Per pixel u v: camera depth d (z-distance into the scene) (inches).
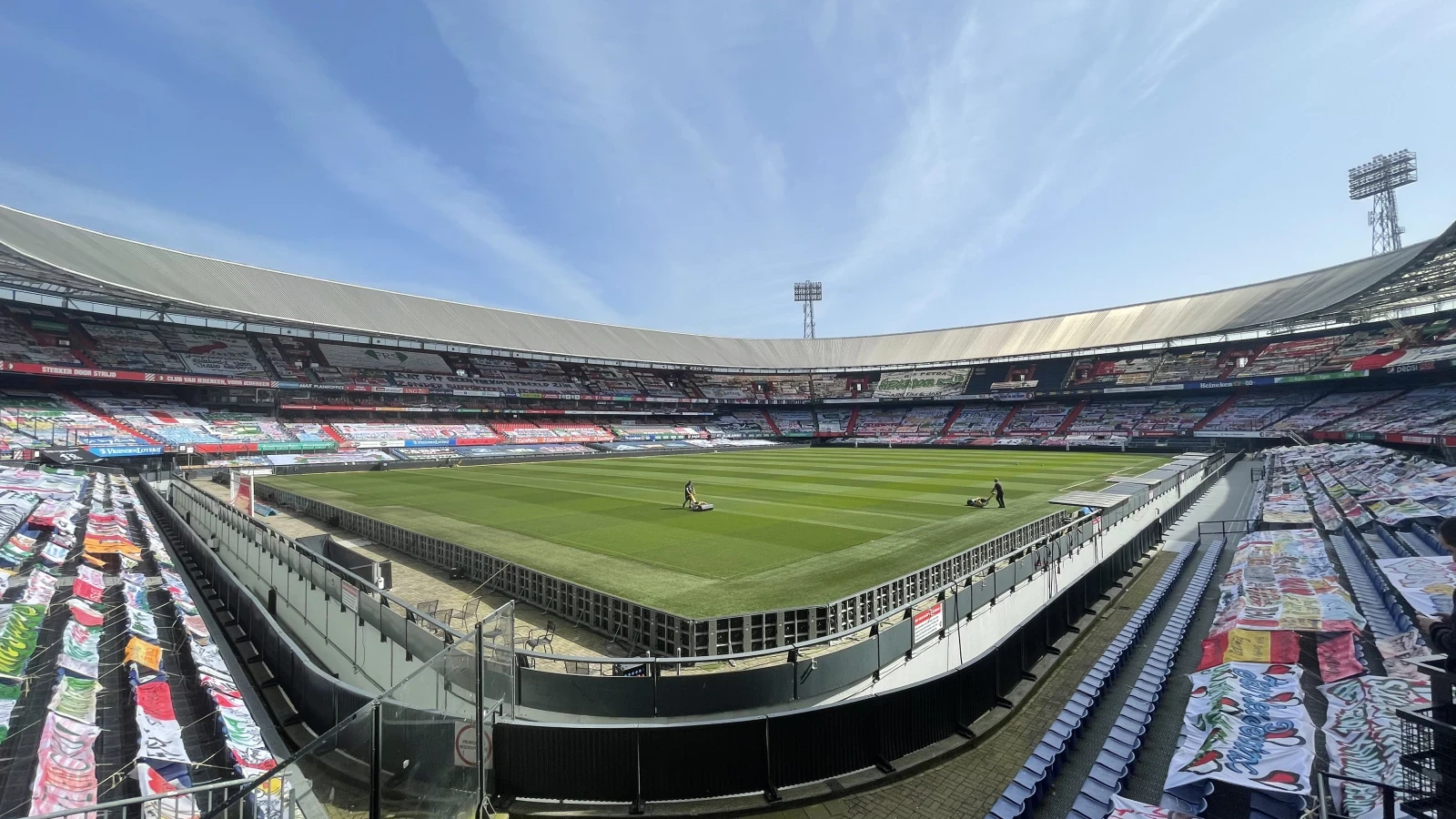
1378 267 1936.5
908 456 2549.2
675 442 3316.9
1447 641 185.2
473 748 292.5
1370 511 810.2
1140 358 3036.4
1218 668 390.0
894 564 726.5
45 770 266.7
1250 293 2679.6
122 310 1993.1
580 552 798.5
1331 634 421.4
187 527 899.4
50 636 429.1
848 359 3939.5
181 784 290.4
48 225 1711.4
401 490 1448.1
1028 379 3366.1
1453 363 1888.5
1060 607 556.1
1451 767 176.6
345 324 2383.1
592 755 313.1
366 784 219.9
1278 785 259.0
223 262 2304.4
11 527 698.8
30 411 1850.4
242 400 2378.2
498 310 3309.5
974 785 337.4
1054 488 1406.3
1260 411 2529.5
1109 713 415.2
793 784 328.8
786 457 2596.0
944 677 379.9
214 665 448.8
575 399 3260.3
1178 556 888.3
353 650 496.4
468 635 322.0
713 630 471.8
